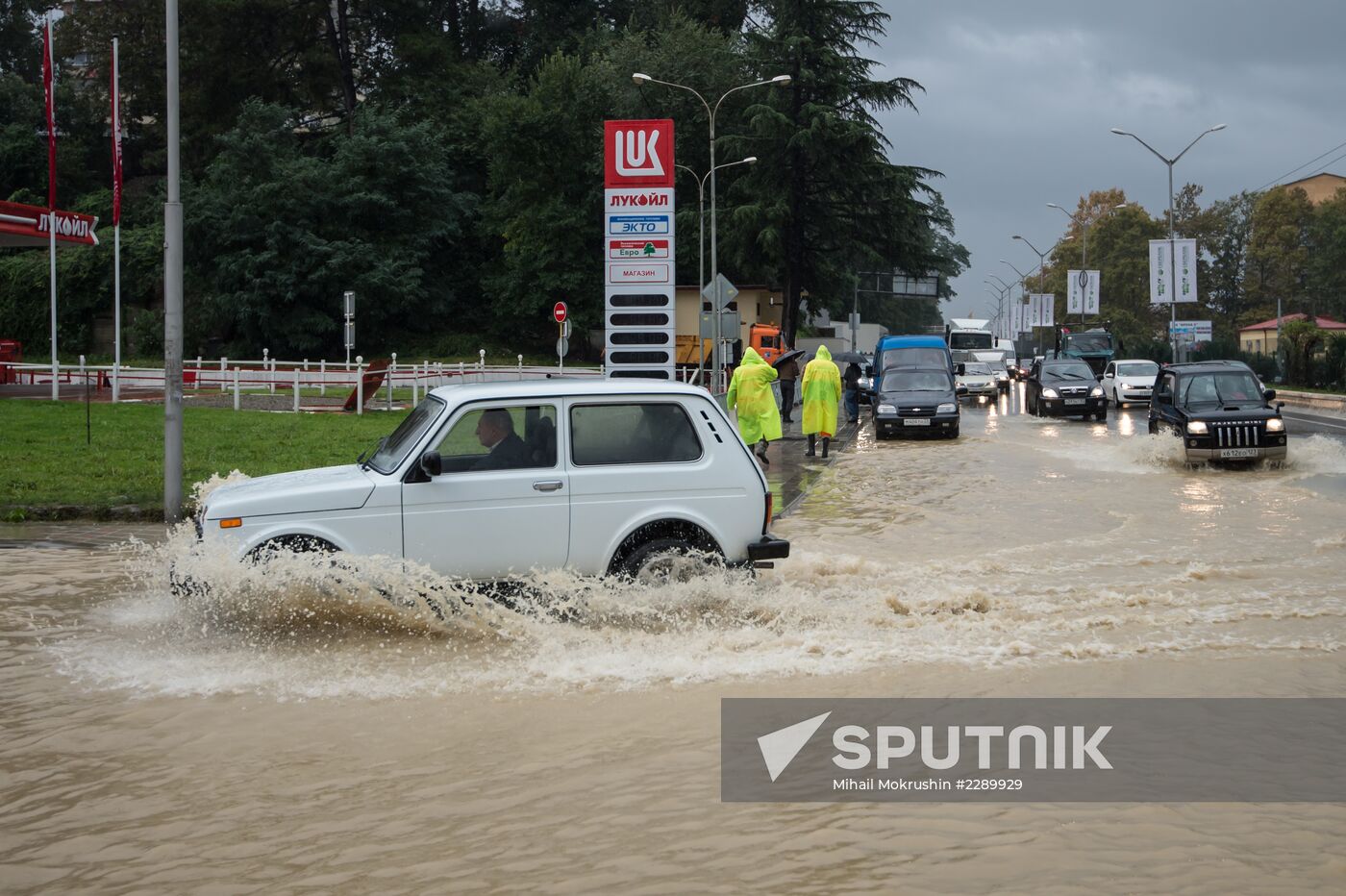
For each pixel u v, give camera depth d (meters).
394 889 4.21
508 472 8.49
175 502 13.89
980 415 38.47
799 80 55.28
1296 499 15.62
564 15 79.19
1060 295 108.25
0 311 65.31
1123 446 23.03
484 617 8.30
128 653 7.70
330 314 64.88
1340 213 90.56
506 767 5.50
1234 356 61.59
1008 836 4.59
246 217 62.19
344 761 5.62
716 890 4.12
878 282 95.25
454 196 68.75
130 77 73.31
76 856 4.59
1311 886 4.11
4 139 72.62
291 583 8.08
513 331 70.25
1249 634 8.00
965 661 7.30
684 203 63.38
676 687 6.81
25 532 13.47
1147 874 4.22
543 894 4.13
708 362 55.47
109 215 70.00
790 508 15.55
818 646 7.64
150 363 59.47
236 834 4.77
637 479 8.66
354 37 74.38
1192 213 101.12
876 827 4.70
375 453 9.05
